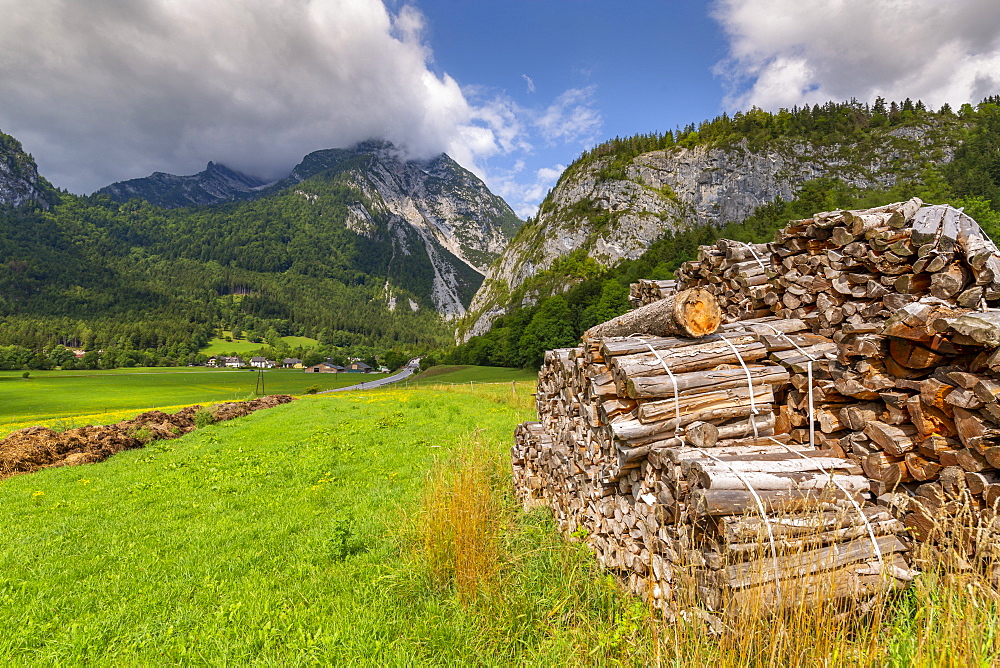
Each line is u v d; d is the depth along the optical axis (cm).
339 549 593
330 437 1483
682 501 344
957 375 327
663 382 388
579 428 523
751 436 417
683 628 276
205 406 3078
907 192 10194
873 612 298
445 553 482
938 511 324
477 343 10950
